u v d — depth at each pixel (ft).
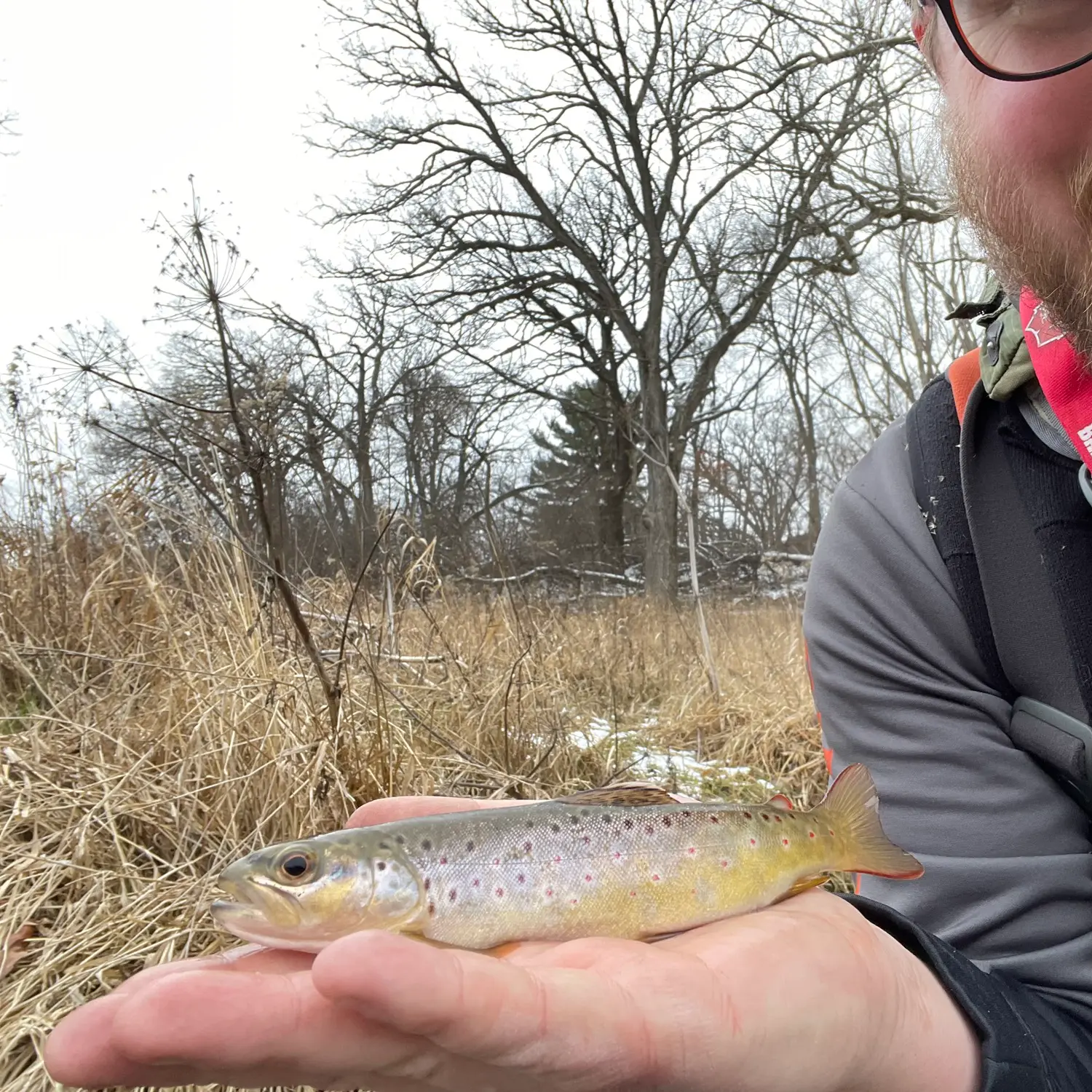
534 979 0.58
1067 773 0.84
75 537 2.65
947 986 0.73
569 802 0.88
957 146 0.83
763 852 0.86
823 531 1.05
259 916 0.77
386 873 0.80
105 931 1.34
